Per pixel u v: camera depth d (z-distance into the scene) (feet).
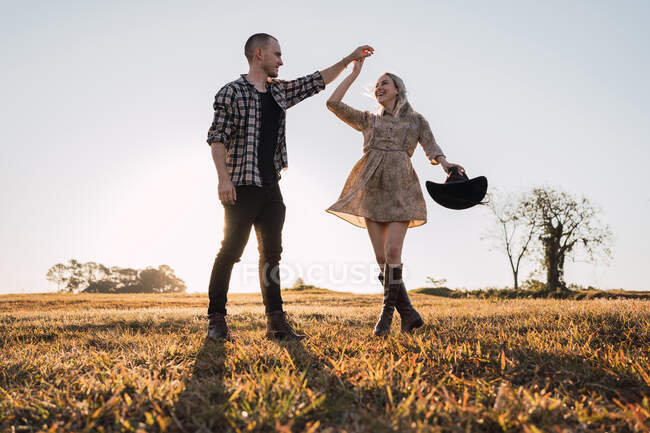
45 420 5.08
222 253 10.00
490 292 88.84
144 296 78.48
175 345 8.80
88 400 5.40
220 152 9.92
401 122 11.74
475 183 10.66
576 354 7.06
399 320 14.67
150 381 5.89
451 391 5.71
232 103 10.12
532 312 13.75
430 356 7.36
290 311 20.34
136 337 10.91
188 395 5.54
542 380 6.10
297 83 11.25
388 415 4.70
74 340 10.72
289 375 6.11
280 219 10.74
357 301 43.75
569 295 77.97
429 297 52.75
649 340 8.75
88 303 51.26
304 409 4.87
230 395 5.53
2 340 12.22
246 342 9.64
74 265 310.24
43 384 6.35
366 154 11.66
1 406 5.33
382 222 11.44
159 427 4.67
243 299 51.62
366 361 6.72
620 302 14.93
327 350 8.15
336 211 11.32
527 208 115.24
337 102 11.53
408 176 11.54
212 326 9.81
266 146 10.41
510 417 4.62
